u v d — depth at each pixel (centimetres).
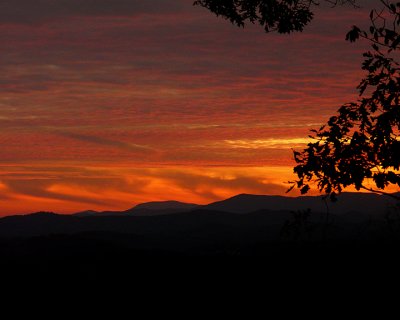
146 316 2453
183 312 2445
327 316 2025
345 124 1283
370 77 1270
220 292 2606
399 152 1220
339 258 2159
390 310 1964
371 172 1244
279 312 2183
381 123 1226
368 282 2083
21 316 2545
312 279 2272
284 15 1667
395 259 2025
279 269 2630
